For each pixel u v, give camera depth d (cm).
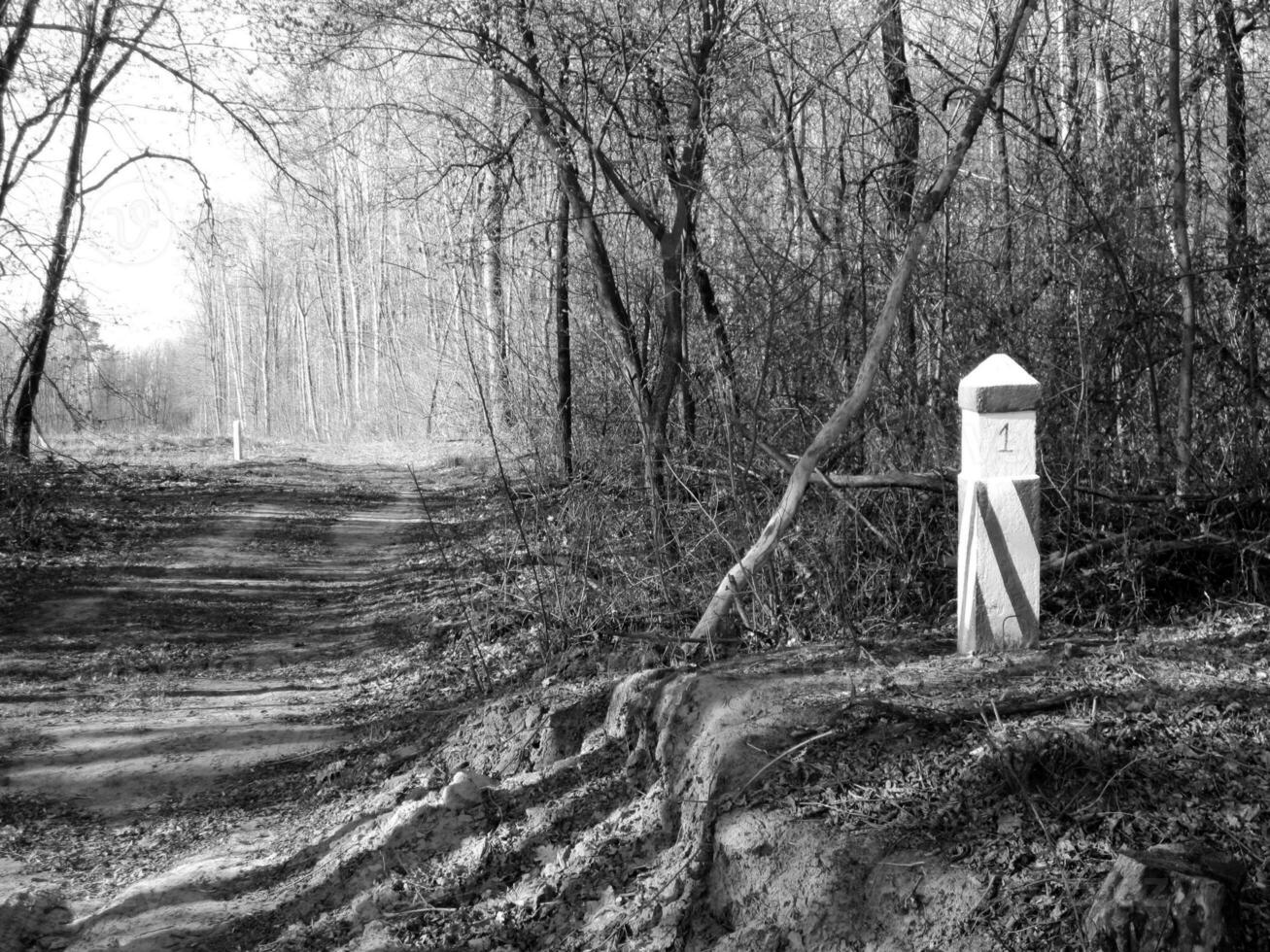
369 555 1464
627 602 781
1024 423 532
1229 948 283
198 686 875
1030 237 800
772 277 780
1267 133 838
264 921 475
